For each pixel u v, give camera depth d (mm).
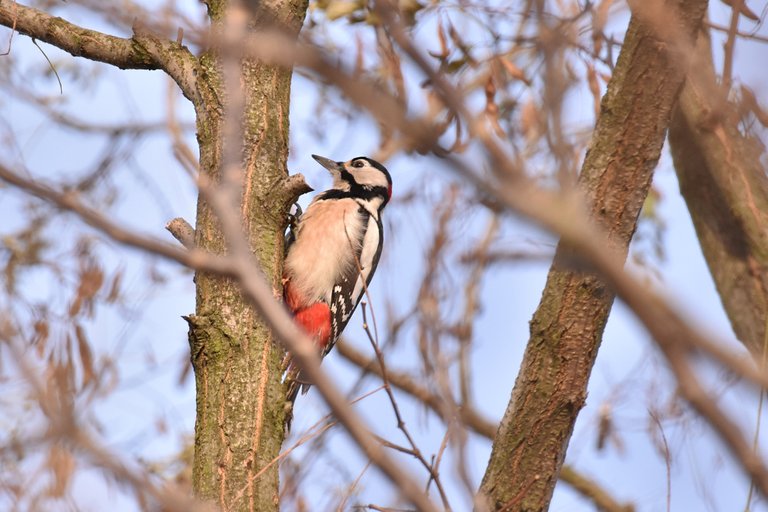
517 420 7727
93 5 3195
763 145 6875
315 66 2492
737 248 7605
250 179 8000
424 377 6863
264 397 7484
